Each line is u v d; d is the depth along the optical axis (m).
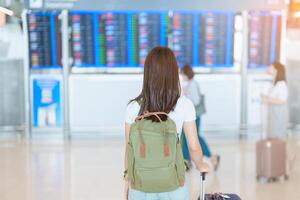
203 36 7.39
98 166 5.52
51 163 5.68
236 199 2.74
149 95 2.16
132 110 2.23
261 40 7.43
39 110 7.38
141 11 7.25
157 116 2.12
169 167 2.08
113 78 7.36
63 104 7.38
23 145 6.84
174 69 2.17
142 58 7.38
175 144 2.10
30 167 5.47
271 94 5.04
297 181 4.79
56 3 7.15
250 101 7.52
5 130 7.44
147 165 2.08
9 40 7.27
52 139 7.32
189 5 7.28
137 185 2.13
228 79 7.47
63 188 4.58
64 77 7.32
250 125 7.55
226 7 7.31
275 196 4.27
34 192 4.43
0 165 5.58
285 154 4.81
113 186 4.65
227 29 7.39
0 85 7.35
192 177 4.96
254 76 7.49
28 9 7.15
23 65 7.33
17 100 7.41
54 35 7.24
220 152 6.31
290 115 7.66
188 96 5.17
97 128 7.43
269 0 7.31
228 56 7.46
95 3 7.18
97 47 7.29
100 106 7.40
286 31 7.52
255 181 4.80
